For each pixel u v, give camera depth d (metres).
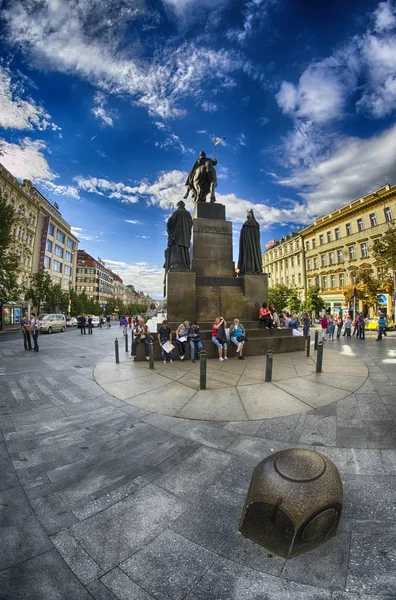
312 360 9.49
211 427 4.53
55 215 58.31
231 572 2.05
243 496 2.89
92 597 1.90
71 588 1.96
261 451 3.76
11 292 27.33
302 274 51.59
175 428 4.53
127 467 3.46
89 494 2.97
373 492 2.91
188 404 5.55
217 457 3.63
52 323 27.75
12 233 41.19
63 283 64.50
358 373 7.70
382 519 2.54
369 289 25.75
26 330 13.78
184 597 1.89
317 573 2.03
